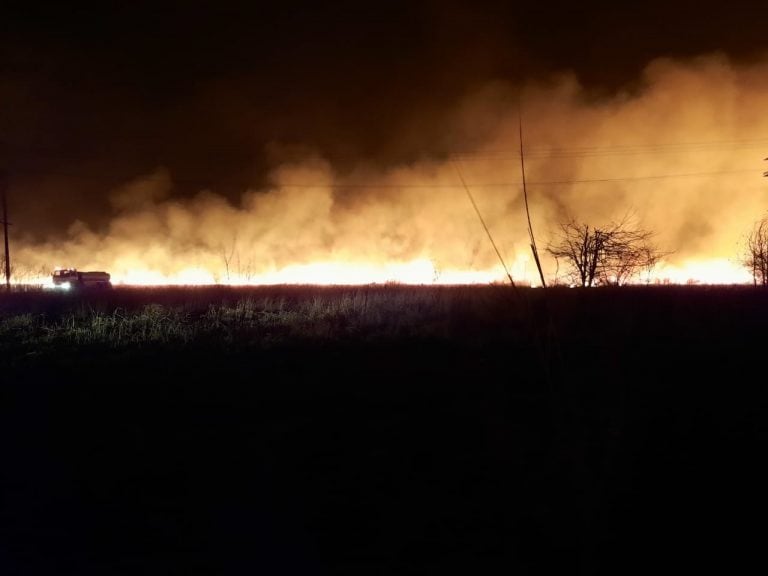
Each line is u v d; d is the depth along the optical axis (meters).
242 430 6.85
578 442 4.05
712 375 8.90
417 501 4.81
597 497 4.05
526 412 7.16
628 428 5.90
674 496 4.72
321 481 5.30
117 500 5.00
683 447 5.81
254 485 5.25
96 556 4.09
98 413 7.63
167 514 4.72
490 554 3.97
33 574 3.88
